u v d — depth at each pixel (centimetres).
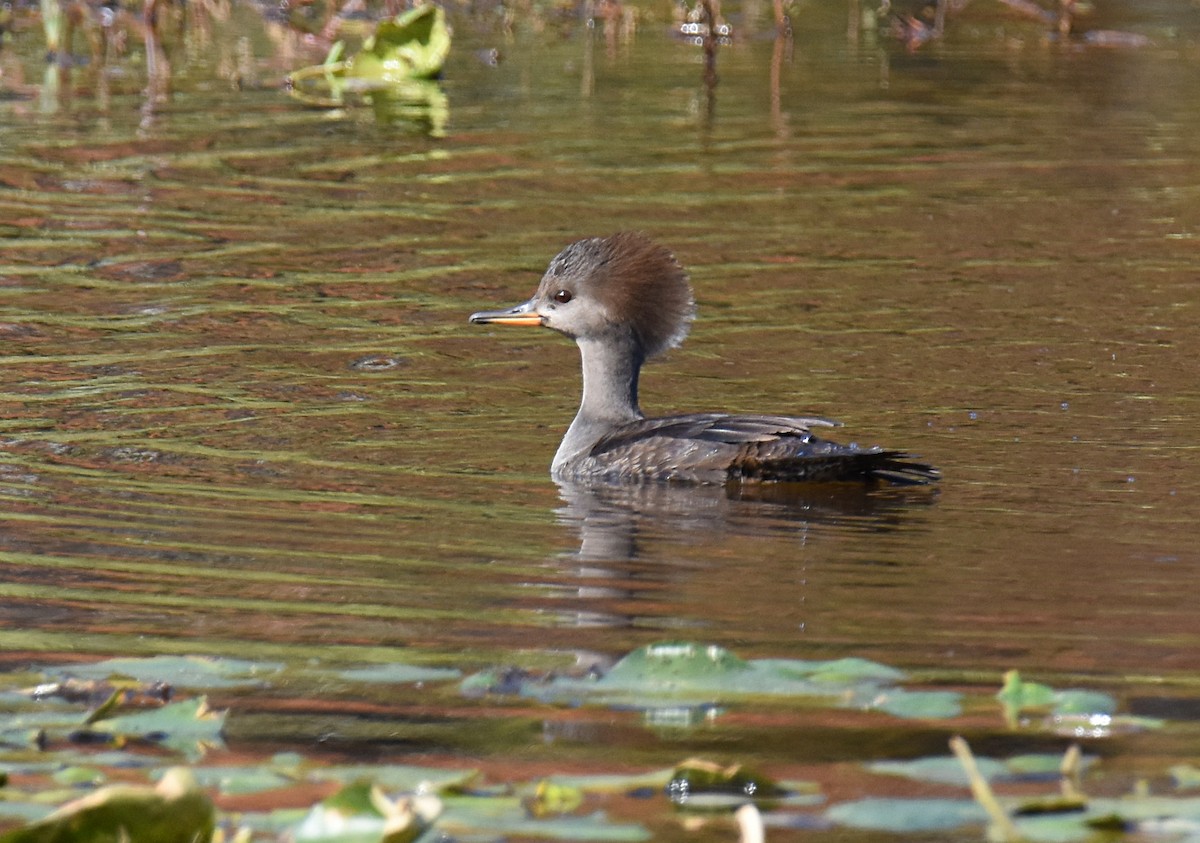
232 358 1552
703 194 2167
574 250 1366
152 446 1309
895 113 2659
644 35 3347
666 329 1356
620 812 705
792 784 730
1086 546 1082
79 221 1997
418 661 883
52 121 2502
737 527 1130
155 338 1605
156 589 995
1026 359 1565
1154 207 2123
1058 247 1950
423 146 2405
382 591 995
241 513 1152
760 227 2020
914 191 2192
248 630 929
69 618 946
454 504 1184
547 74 2955
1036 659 885
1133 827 684
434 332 1645
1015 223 2048
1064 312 1712
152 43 2881
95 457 1277
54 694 834
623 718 806
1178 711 812
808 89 2839
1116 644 905
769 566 1045
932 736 781
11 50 3036
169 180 2191
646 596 988
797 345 1609
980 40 3309
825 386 1491
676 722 800
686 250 1923
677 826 691
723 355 1583
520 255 1892
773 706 815
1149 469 1262
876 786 727
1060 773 738
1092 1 3669
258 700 829
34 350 1557
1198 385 1489
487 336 1642
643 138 2472
